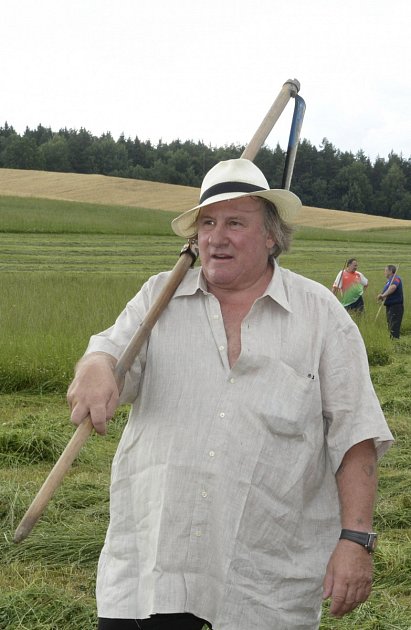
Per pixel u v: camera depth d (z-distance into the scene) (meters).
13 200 64.19
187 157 136.88
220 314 2.77
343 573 2.61
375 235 64.00
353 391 2.75
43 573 5.00
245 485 2.65
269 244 2.86
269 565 2.67
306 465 2.72
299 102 3.40
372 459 2.76
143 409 2.77
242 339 2.73
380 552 5.19
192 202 82.69
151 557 2.69
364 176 131.12
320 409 2.77
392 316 17.48
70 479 6.56
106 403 2.56
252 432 2.67
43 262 32.78
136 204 81.31
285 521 2.69
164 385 2.74
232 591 2.62
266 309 2.78
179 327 2.78
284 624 2.66
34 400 9.66
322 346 2.77
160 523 2.67
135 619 2.67
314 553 2.74
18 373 10.19
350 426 2.73
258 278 2.83
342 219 82.31
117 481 2.82
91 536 5.41
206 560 2.65
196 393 2.71
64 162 140.75
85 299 15.32
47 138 161.75
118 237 48.31
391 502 6.25
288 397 2.70
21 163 139.12
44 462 7.16
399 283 17.44
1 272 27.45
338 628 4.30
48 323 12.62
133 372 2.77
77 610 4.50
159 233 51.34
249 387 2.70
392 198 131.62
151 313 2.77
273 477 2.67
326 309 2.80
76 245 41.88
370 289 23.58
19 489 6.24
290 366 2.73
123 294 16.59
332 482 2.83
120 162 142.50
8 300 14.58
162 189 88.75
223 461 2.65
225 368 2.72
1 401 9.59
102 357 2.71
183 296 2.82
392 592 4.78
